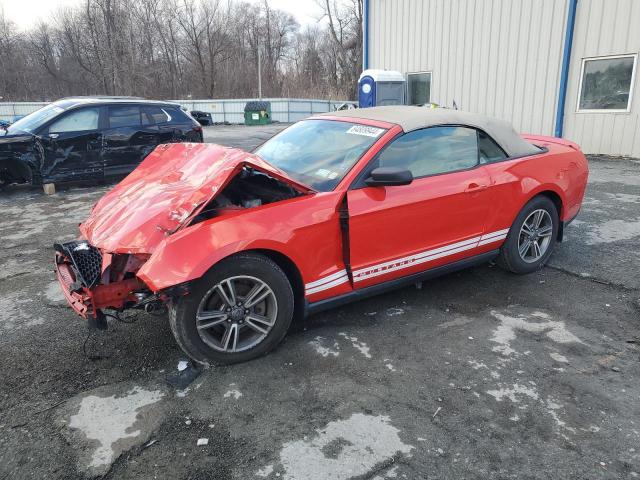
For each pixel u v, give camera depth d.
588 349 3.32
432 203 3.69
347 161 3.58
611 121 10.70
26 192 8.88
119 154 9.08
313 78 50.44
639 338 3.45
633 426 2.59
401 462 2.36
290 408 2.76
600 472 2.29
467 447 2.46
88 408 2.79
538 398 2.82
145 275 2.77
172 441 2.53
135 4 47.75
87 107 8.80
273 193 3.54
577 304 3.96
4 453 2.46
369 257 3.51
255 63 54.53
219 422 2.66
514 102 12.25
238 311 3.10
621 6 10.11
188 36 50.69
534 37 11.56
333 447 2.46
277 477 2.29
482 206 4.00
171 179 3.56
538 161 4.38
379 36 15.30
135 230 3.04
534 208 4.38
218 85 52.12
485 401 2.80
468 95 13.21
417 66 14.34
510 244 4.32
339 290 3.49
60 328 3.71
